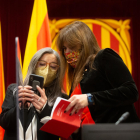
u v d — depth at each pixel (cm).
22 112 141
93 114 165
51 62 198
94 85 165
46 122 149
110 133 100
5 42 463
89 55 177
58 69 203
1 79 265
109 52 164
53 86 206
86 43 178
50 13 476
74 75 183
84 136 101
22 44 463
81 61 177
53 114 147
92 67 168
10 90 197
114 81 156
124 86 152
